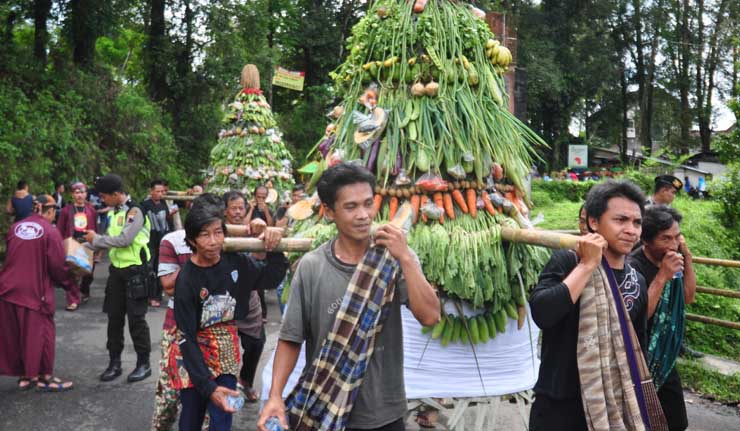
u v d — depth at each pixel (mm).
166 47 17891
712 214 8812
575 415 2230
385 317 1995
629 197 2266
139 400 4598
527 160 3586
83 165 12883
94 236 4715
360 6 25328
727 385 5023
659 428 2201
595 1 32344
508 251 3197
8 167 10711
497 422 4191
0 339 4707
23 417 4246
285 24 23750
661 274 2615
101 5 15109
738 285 7480
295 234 3539
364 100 3275
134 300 4949
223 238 2756
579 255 2182
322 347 1982
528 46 29094
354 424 2020
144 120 15703
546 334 2318
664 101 38219
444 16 3414
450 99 3270
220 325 2900
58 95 13742
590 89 34031
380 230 1988
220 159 8391
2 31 13695
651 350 2854
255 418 4254
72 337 6352
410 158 3178
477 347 3146
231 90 18438
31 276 4684
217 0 17828
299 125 24094
